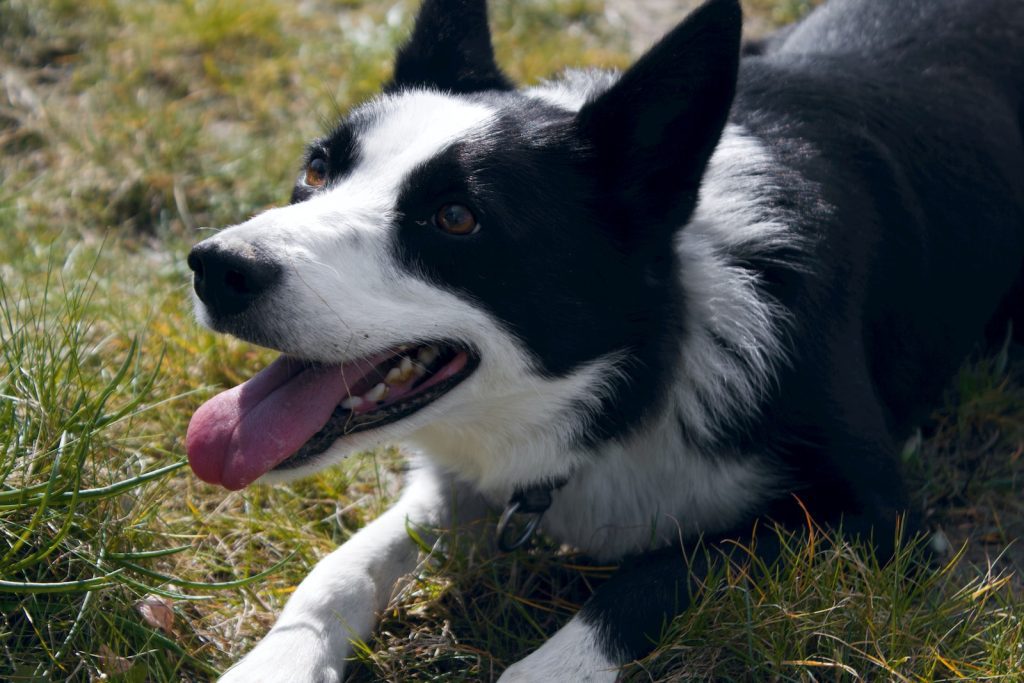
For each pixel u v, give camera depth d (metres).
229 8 1.70
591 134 0.99
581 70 1.13
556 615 1.03
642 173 0.99
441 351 0.98
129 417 1.09
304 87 1.59
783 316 1.02
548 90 1.07
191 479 1.11
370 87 1.56
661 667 0.97
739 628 0.97
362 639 1.00
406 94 1.04
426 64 1.08
